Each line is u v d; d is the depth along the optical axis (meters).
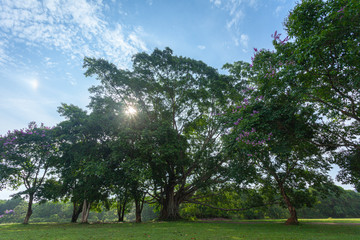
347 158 12.80
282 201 19.53
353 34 6.75
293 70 8.06
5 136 20.34
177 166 20.41
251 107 9.64
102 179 17.78
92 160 17.25
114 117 19.38
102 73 18.78
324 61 7.68
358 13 6.11
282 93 9.54
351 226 14.09
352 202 51.34
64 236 8.52
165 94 21.27
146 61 19.00
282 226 14.21
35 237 8.27
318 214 50.28
